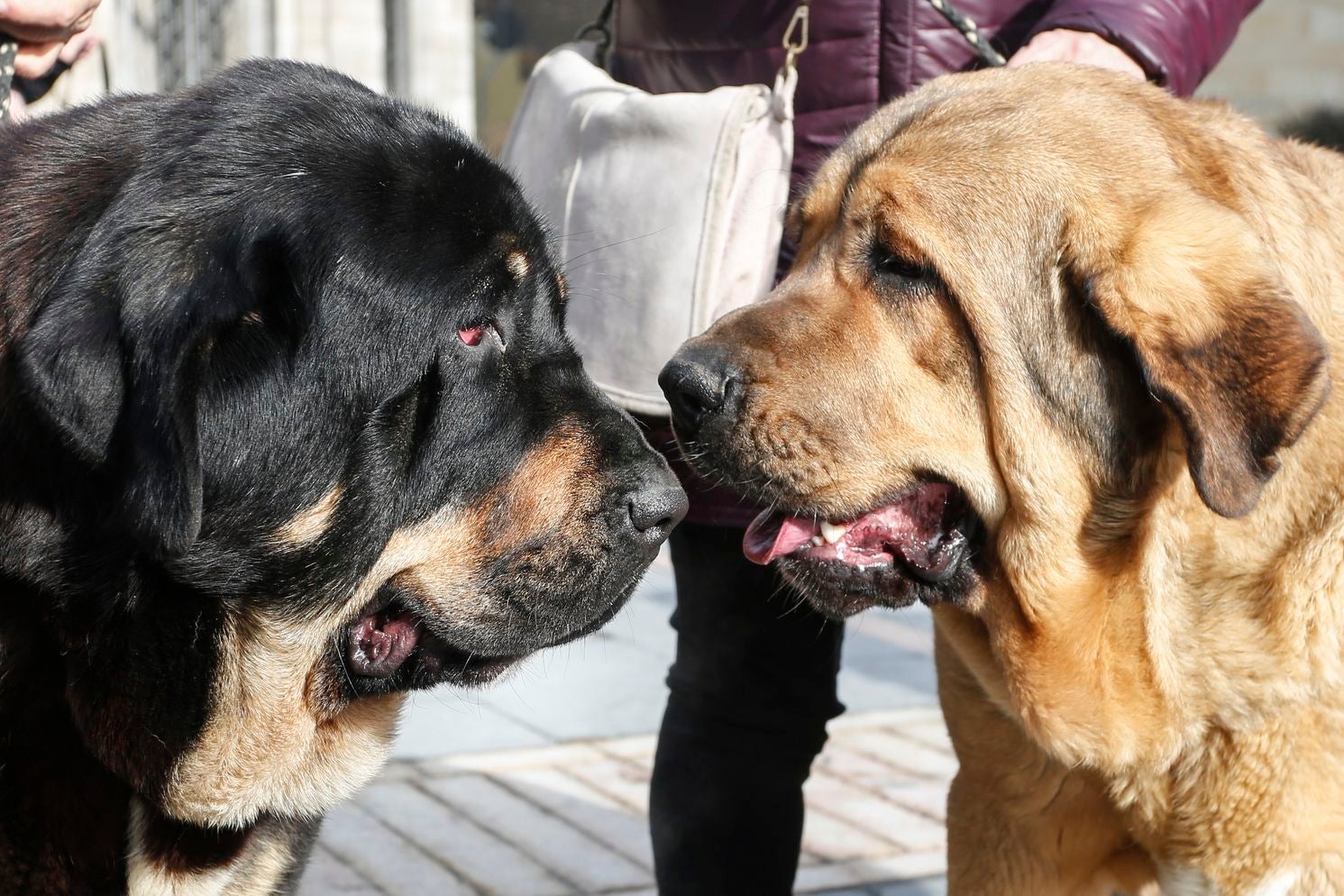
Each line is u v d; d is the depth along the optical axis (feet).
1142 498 9.50
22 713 7.95
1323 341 8.65
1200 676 9.48
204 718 8.30
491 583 8.81
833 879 13.96
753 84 11.92
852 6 11.32
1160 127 9.85
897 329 9.92
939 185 9.73
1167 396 8.74
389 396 8.39
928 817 15.56
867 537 10.23
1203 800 9.62
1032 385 9.56
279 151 8.32
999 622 10.09
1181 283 8.91
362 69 42.75
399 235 8.44
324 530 8.28
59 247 7.86
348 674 8.84
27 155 8.39
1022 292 9.54
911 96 10.57
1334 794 9.24
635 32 12.97
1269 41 47.19
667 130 11.32
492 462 8.76
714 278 11.09
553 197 12.00
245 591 8.20
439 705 19.01
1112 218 9.28
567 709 18.86
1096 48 11.01
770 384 9.79
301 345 8.10
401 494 8.55
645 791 16.15
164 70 36.76
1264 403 8.58
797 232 11.12
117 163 8.20
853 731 18.24
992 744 10.58
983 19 11.52
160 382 7.32
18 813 8.03
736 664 11.55
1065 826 10.41
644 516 9.18
